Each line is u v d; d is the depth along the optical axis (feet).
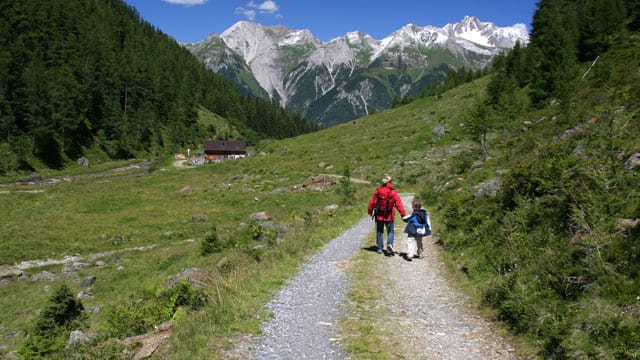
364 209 81.25
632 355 18.19
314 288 34.12
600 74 91.20
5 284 80.48
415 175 149.18
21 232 114.73
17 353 36.42
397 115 313.12
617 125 38.83
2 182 234.99
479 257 37.45
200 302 30.63
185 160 396.16
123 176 284.61
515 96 170.60
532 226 35.88
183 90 588.91
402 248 49.08
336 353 22.74
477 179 66.95
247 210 135.74
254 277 36.22
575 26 207.31
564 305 23.71
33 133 294.05
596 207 29.37
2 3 388.57
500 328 25.63
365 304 30.50
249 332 25.35
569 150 44.11
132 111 435.53
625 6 183.93
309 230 58.85
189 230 117.19
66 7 499.92
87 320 54.54
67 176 279.08
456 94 315.99
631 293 21.89
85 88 379.55
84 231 118.93
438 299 31.81
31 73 313.73
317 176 174.29
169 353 22.67
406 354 22.61
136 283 71.26
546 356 21.08
